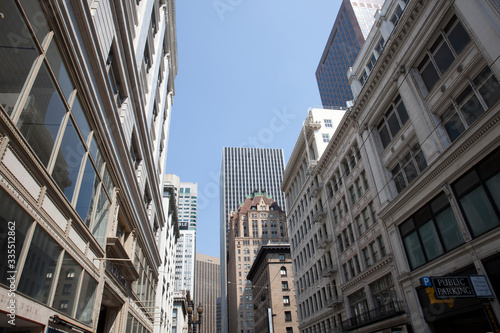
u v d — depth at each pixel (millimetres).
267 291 73188
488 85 16922
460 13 18406
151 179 26234
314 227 41594
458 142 17688
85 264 11867
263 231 134875
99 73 12344
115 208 16156
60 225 9766
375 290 26812
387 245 24797
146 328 26250
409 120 22922
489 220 15945
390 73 25031
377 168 26828
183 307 76188
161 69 32406
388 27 29375
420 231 21281
